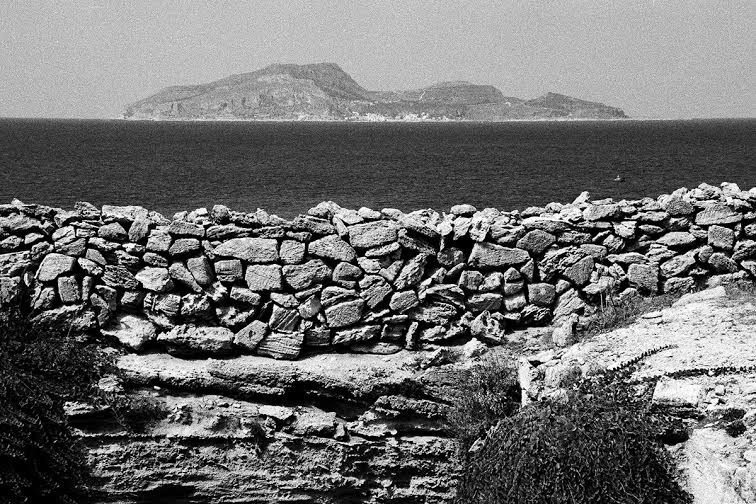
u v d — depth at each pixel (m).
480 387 10.86
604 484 8.66
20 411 9.50
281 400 11.34
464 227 12.01
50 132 166.38
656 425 9.05
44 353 10.26
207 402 11.27
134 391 11.27
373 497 11.16
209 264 11.75
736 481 8.32
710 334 10.48
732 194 13.09
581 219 12.55
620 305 12.27
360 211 12.05
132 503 10.96
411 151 94.69
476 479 9.48
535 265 12.38
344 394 11.28
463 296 12.08
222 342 11.64
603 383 9.42
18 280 11.49
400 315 11.86
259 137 148.75
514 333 12.26
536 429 9.12
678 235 12.62
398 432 11.23
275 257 11.68
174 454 10.97
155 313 11.70
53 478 9.83
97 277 11.73
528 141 126.88
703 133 167.12
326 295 11.78
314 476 11.04
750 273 12.72
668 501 8.70
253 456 11.06
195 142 119.44
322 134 175.50
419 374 11.39
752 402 8.98
